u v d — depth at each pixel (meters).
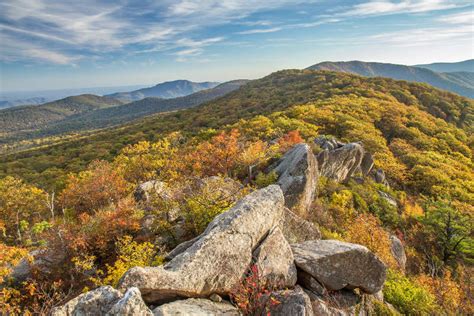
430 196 44.59
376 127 75.31
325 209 24.02
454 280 25.47
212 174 27.92
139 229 15.62
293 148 25.19
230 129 59.56
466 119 103.88
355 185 34.72
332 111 74.44
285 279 8.33
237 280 7.86
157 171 33.09
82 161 77.56
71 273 13.84
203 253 7.63
